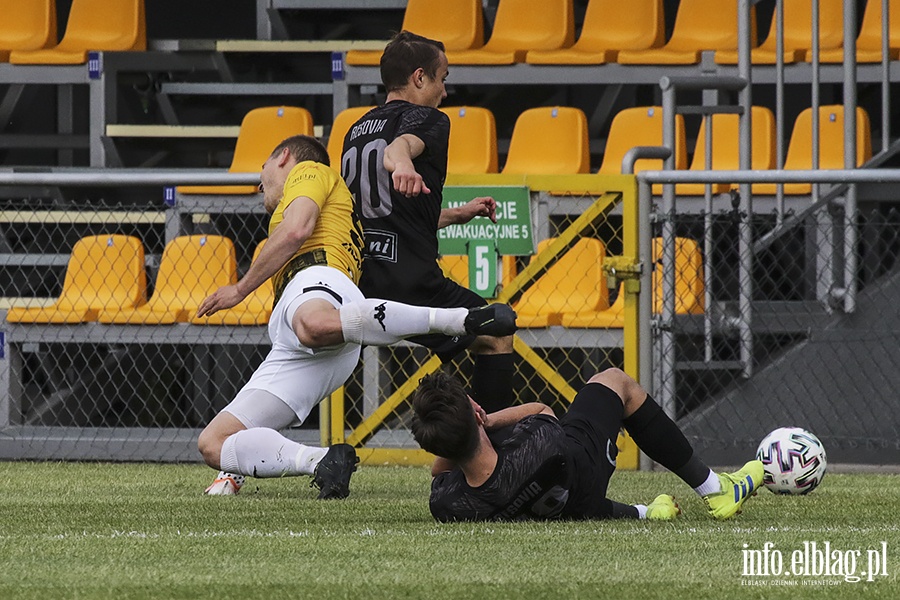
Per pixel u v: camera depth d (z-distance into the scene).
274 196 15.41
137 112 33.50
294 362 14.55
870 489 16.78
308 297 14.06
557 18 32.12
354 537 11.37
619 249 25.06
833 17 31.23
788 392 21.39
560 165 27.19
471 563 10.02
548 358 22.86
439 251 20.06
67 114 35.31
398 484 17.31
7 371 22.47
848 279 21.53
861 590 9.09
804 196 24.95
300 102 34.34
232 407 14.67
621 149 27.78
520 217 19.95
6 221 28.84
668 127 21.78
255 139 29.73
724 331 21.47
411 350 21.55
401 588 9.01
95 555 10.52
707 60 28.62
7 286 29.70
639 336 20.14
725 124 27.94
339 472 14.38
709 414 21.36
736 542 11.16
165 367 24.72
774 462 15.64
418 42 16.05
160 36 39.88
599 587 9.08
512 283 20.17
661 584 9.21
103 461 21.70
